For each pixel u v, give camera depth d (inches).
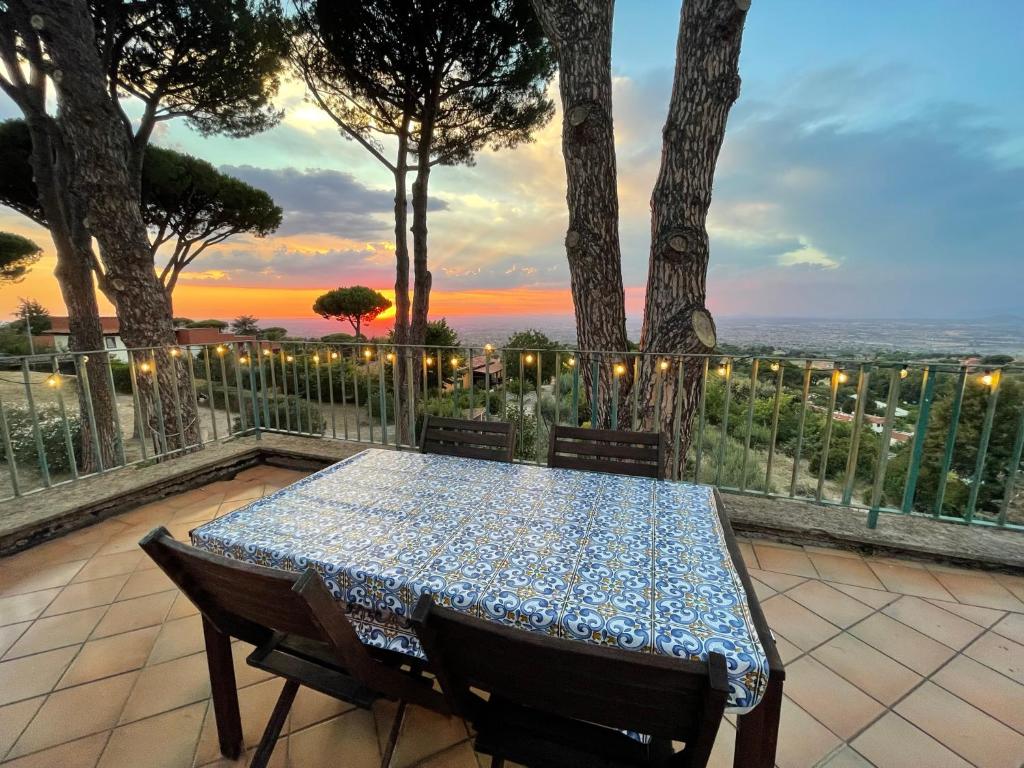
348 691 42.4
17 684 60.5
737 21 106.9
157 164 275.0
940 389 201.6
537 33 210.7
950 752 51.6
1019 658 65.7
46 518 97.4
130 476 119.1
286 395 155.4
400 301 259.0
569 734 37.7
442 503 56.4
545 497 58.4
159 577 85.0
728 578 40.2
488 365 148.6
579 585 39.0
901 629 71.9
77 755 50.9
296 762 50.7
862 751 51.7
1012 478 91.2
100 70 143.6
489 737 37.5
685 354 109.1
